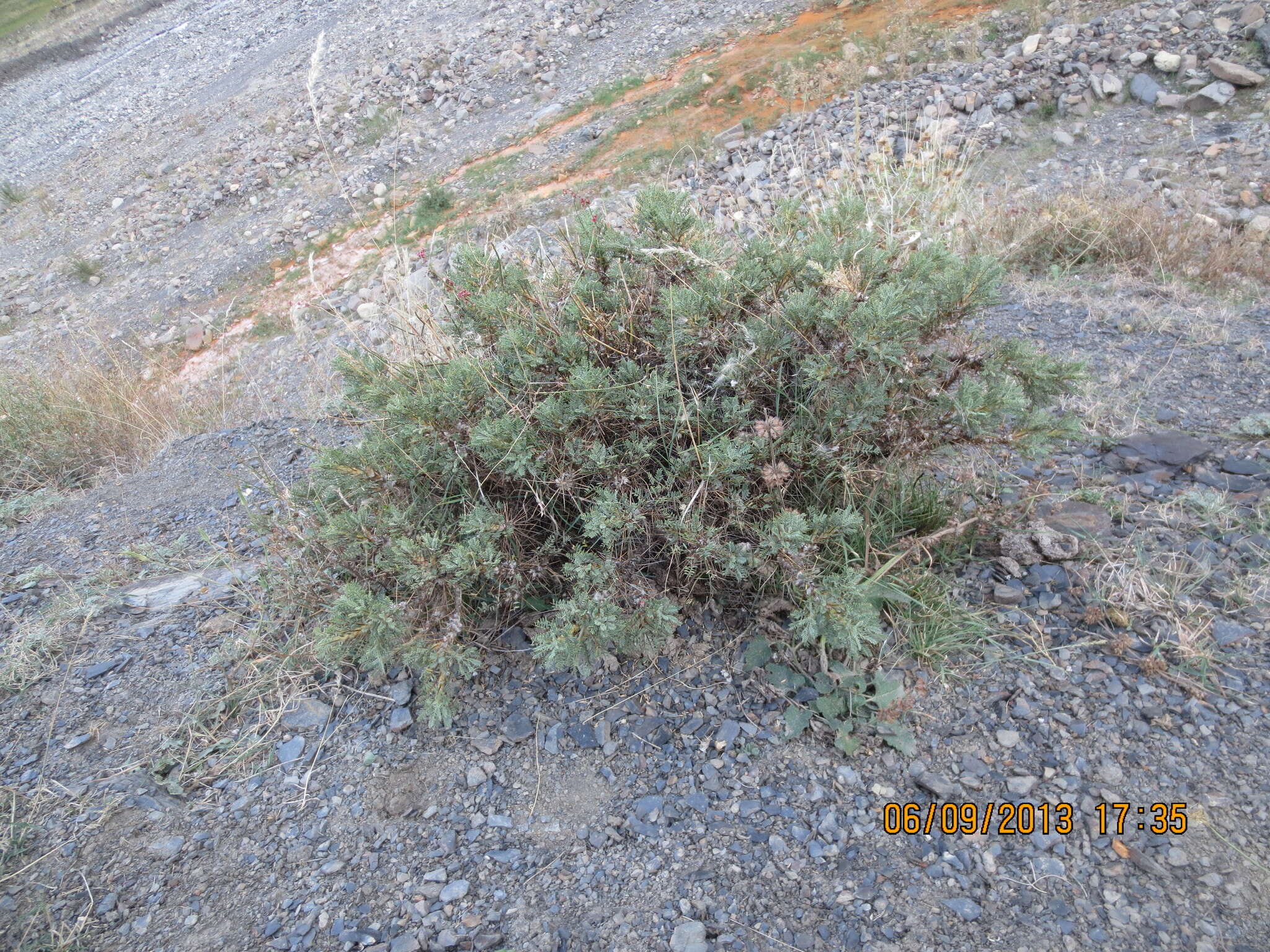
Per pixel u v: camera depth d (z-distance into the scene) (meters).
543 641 2.26
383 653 2.39
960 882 1.93
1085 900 1.86
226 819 2.26
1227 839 1.92
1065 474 3.15
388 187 12.46
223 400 6.38
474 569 2.32
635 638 2.40
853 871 1.98
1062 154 7.68
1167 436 3.28
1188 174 6.64
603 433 2.49
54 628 2.95
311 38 18.58
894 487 2.66
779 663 2.47
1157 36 8.33
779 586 2.55
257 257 11.95
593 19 14.74
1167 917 1.80
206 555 3.43
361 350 2.94
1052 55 8.71
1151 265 5.12
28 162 18.64
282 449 4.46
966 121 8.56
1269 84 7.41
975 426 2.31
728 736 2.32
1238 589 2.49
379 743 2.42
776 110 10.36
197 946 1.97
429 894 2.03
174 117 17.45
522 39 14.55
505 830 2.17
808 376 2.41
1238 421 3.36
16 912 2.06
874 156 6.33
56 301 12.68
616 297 2.63
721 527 2.39
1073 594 2.58
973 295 2.38
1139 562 2.62
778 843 2.05
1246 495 2.89
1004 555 2.72
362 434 3.13
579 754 2.33
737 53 12.08
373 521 2.51
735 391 2.48
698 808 2.15
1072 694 2.30
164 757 2.43
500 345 2.51
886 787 2.15
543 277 2.82
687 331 2.46
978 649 2.45
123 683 2.71
